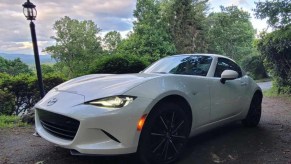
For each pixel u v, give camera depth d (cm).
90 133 268
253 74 2638
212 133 450
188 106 332
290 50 1003
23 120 537
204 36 3170
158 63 437
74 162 324
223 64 429
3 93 614
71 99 294
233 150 371
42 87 602
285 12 904
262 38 1076
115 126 269
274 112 675
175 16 2989
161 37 2689
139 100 281
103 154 268
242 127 495
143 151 286
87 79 360
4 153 356
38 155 348
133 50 2683
